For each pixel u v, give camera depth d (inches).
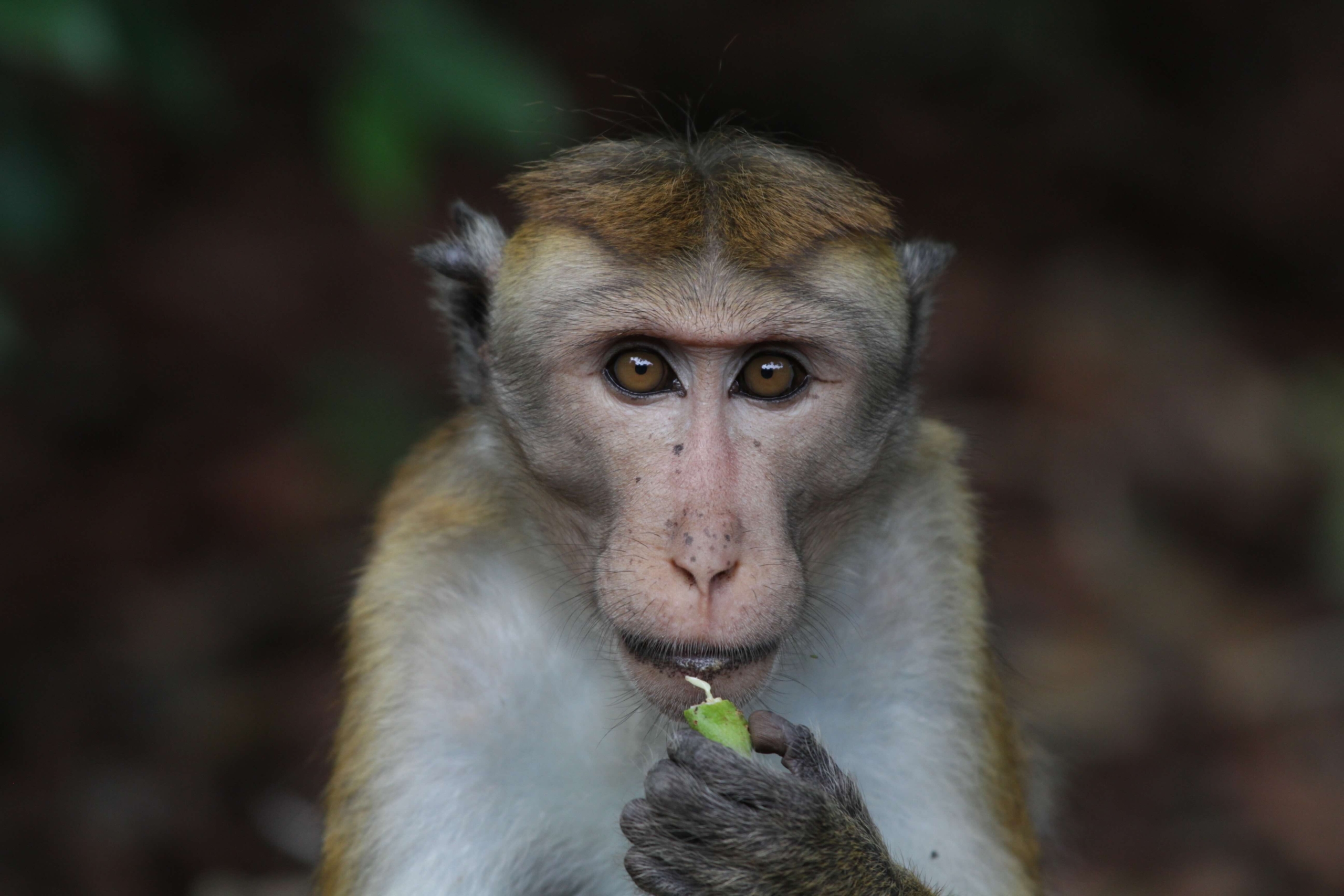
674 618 222.5
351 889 256.2
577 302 230.5
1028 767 323.3
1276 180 768.3
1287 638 532.4
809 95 726.5
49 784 434.0
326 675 485.4
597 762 259.0
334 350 619.5
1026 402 644.1
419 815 256.4
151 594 513.3
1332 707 496.7
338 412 591.2
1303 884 429.7
